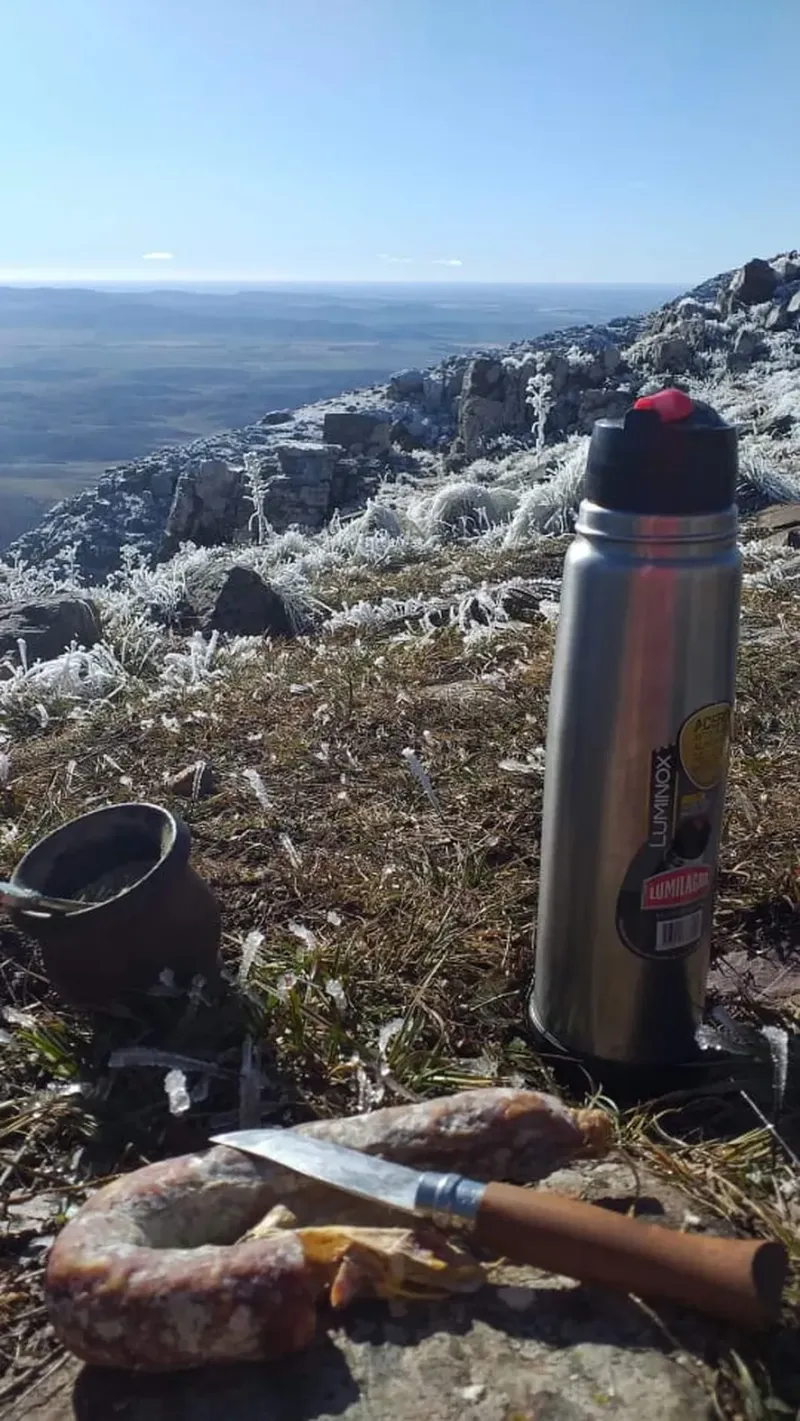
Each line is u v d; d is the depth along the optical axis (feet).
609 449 1.39
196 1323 1.04
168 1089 1.45
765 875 2.05
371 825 2.39
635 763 1.43
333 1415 1.03
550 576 5.20
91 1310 1.06
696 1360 1.06
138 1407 1.06
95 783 2.82
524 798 2.46
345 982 1.77
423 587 5.34
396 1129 1.26
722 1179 1.32
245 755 2.94
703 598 1.38
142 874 1.79
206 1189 1.19
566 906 1.54
